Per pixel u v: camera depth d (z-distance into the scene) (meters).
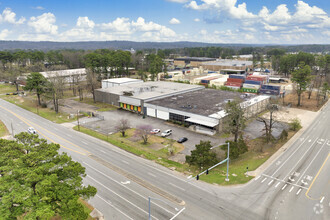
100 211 35.97
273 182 43.25
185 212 35.44
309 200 37.91
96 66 152.38
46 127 76.50
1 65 178.62
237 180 43.97
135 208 36.69
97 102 109.69
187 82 145.00
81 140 65.12
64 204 28.00
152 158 53.25
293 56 176.75
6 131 71.88
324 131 70.81
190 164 48.38
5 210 23.89
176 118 79.00
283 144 61.31
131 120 82.56
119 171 47.84
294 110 95.06
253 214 34.78
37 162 30.33
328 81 140.75
